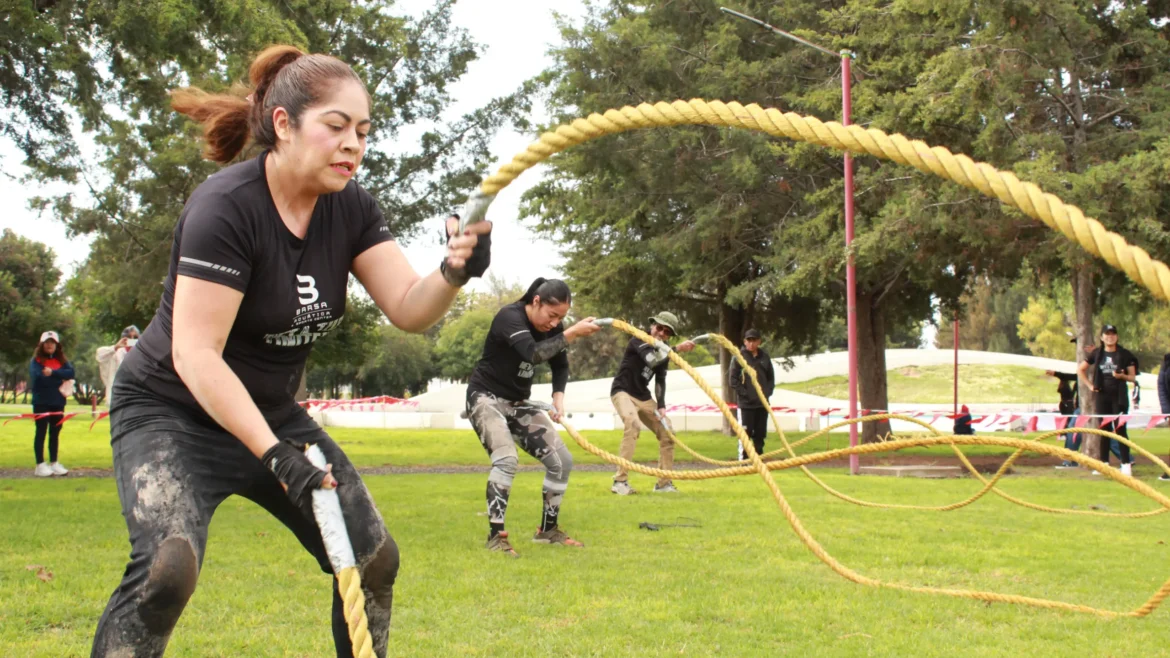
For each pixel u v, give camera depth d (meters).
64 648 4.29
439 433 26.67
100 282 23.91
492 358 7.43
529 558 6.79
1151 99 15.59
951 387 45.50
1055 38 14.82
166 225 20.72
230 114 3.02
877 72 18.38
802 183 20.33
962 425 21.03
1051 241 14.99
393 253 3.22
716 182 20.27
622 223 20.64
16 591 5.37
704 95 19.88
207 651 4.36
